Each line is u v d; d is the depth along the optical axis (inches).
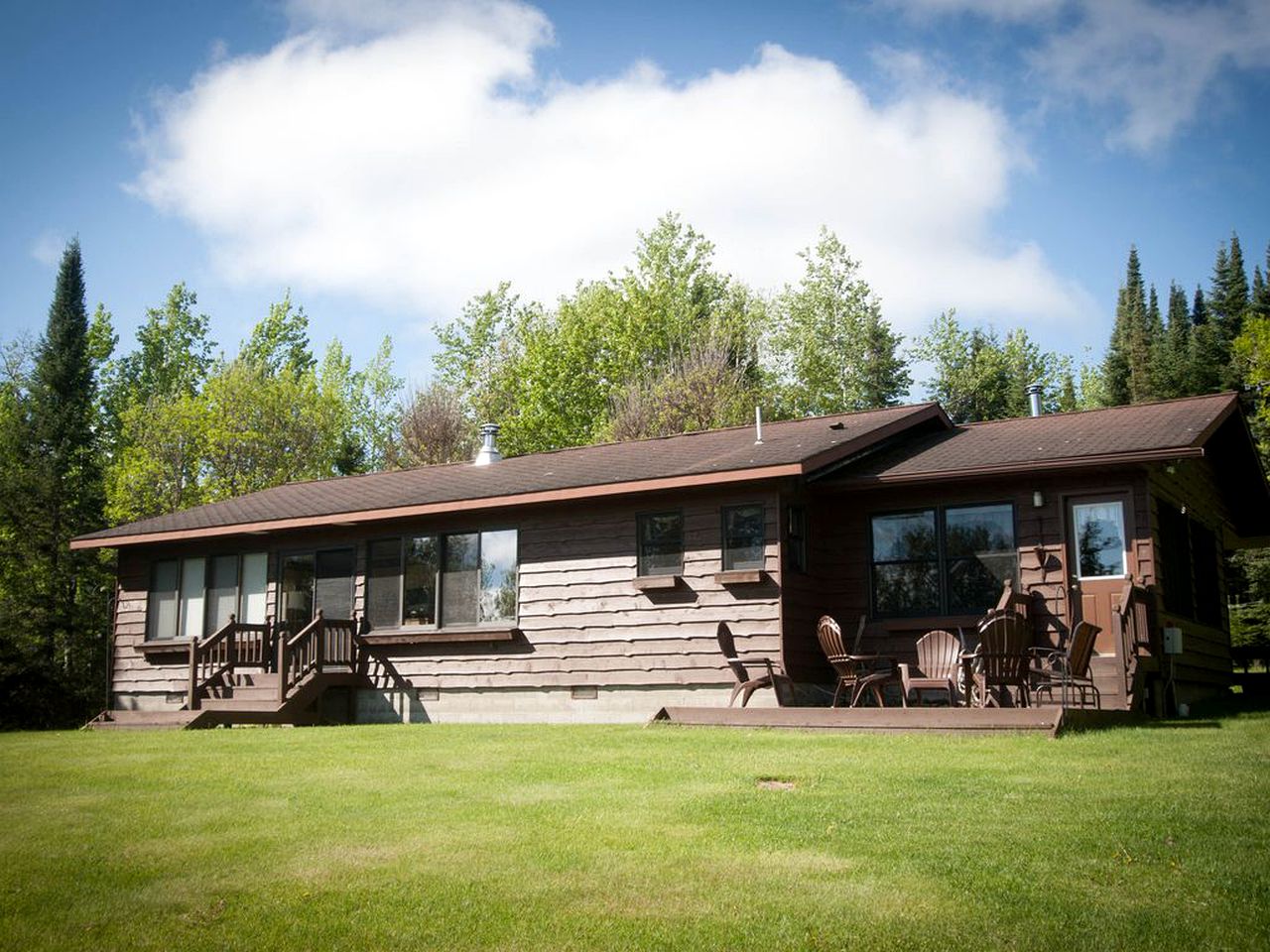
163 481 1414.9
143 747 479.2
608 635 627.2
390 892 225.9
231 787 348.2
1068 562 564.4
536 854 249.4
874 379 1830.7
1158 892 209.6
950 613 593.3
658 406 1423.5
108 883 241.1
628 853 247.8
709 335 1560.0
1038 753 359.3
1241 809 266.5
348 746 458.3
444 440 1657.2
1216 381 1854.1
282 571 762.2
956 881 219.3
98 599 1211.2
